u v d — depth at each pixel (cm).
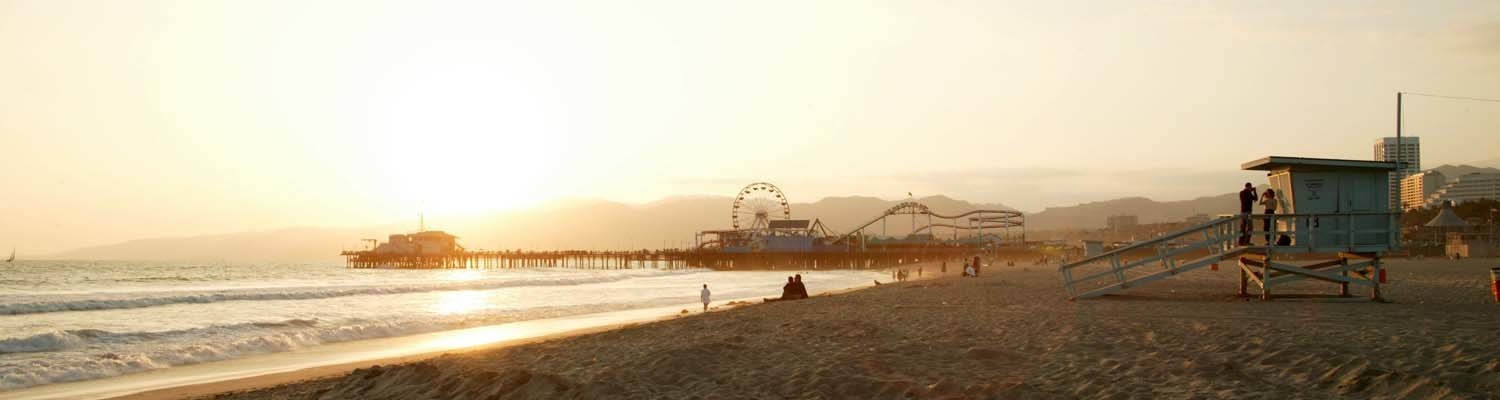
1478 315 1605
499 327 2877
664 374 1115
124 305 3616
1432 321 1480
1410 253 10044
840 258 14600
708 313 2952
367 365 1859
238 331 2547
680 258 15488
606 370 1159
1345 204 2147
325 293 4634
